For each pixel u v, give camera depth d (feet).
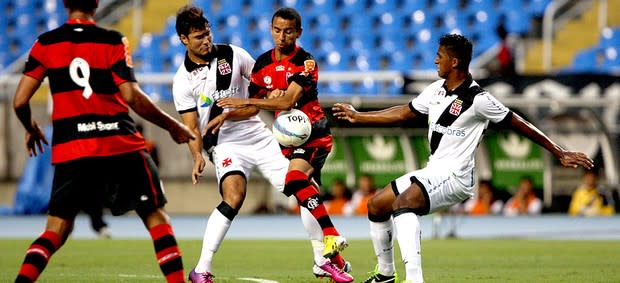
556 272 112.06
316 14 336.70
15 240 177.88
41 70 73.31
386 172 252.01
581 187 245.65
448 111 85.51
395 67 319.47
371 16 331.57
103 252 147.02
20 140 267.18
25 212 261.65
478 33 318.45
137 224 244.01
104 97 72.02
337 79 243.19
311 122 98.89
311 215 96.58
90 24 73.15
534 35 317.83
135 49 334.03
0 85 266.57
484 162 248.32
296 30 95.91
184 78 95.81
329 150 99.91
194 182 94.58
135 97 71.31
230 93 96.58
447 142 86.02
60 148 72.23
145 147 74.43
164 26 346.74
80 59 71.92
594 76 219.61
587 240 178.29
